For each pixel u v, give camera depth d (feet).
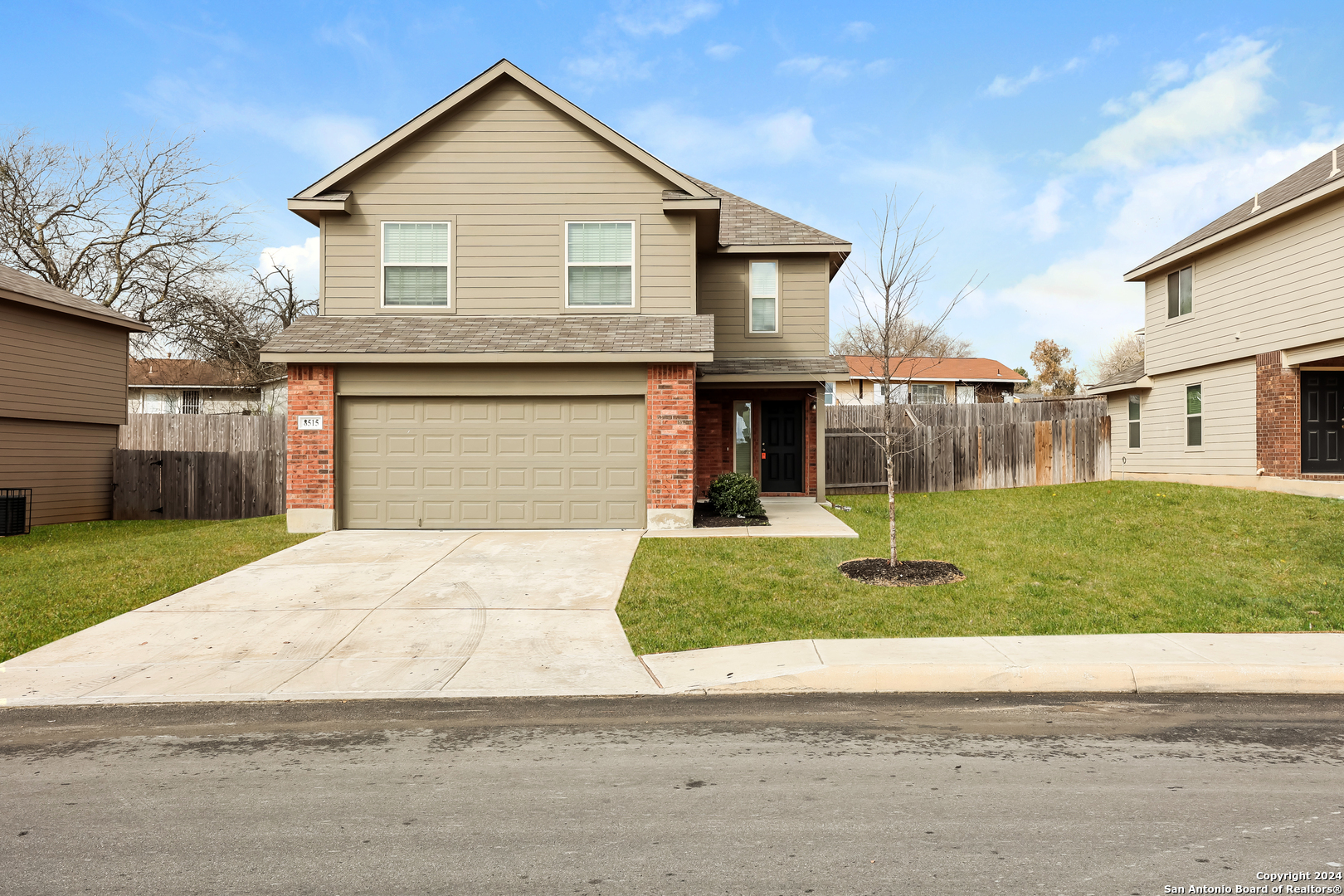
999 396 134.82
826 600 27.30
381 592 28.94
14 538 45.24
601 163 44.14
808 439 56.85
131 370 112.27
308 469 40.93
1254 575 30.32
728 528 41.09
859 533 39.73
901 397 121.70
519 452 41.47
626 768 14.69
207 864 11.08
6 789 13.89
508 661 21.97
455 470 41.47
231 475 57.72
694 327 42.55
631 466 41.39
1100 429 65.46
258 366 102.78
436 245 44.14
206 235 94.84
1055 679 19.95
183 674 20.97
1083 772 14.38
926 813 12.60
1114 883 10.41
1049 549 35.19
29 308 52.06
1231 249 52.42
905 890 10.23
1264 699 19.10
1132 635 23.24
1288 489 47.55
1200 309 55.93
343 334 41.55
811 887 10.33
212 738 16.63
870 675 20.06
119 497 58.70
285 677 20.71
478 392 41.06
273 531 41.50
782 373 52.11
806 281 56.34
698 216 45.21
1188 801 13.05
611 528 41.32
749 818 12.47
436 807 12.98
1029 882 10.43
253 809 12.98
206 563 33.22
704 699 19.21
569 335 41.50
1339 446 49.19
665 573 30.94
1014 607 26.27
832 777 14.16
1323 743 15.94
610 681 20.33
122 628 24.91
